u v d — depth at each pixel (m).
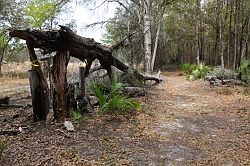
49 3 18.52
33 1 18.94
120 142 6.15
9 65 31.86
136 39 18.36
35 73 7.65
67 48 7.73
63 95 7.75
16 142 6.01
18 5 24.33
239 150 5.79
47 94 7.86
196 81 18.06
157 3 23.28
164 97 11.93
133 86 12.62
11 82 21.80
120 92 10.30
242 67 16.61
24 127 7.07
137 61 18.77
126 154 5.48
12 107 10.43
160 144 6.12
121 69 11.93
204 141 6.34
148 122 7.75
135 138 6.44
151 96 11.96
